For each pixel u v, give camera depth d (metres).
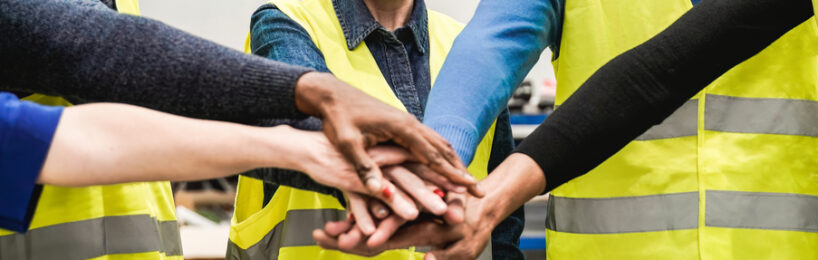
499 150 1.97
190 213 3.58
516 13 1.64
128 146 1.28
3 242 1.50
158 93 1.34
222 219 3.89
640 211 1.66
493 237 1.96
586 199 1.70
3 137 1.25
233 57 1.35
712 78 1.50
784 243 1.62
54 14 1.36
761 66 1.64
